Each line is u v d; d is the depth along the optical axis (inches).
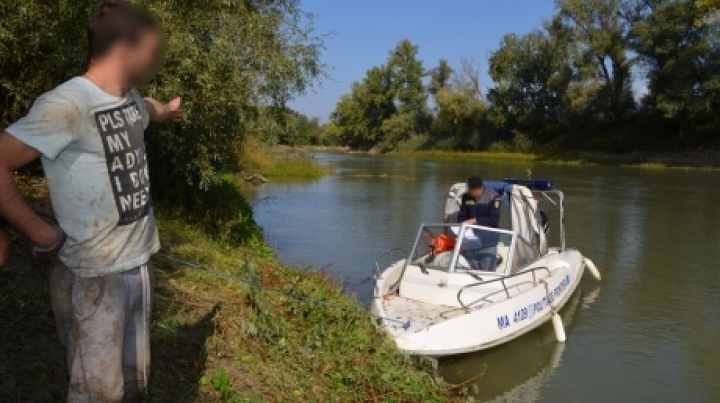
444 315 312.8
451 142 2723.9
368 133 3435.0
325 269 493.0
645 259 542.6
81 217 107.3
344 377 225.8
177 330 212.5
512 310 325.7
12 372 161.2
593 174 1482.5
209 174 376.5
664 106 1820.9
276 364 215.6
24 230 101.7
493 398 277.4
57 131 101.7
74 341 111.5
